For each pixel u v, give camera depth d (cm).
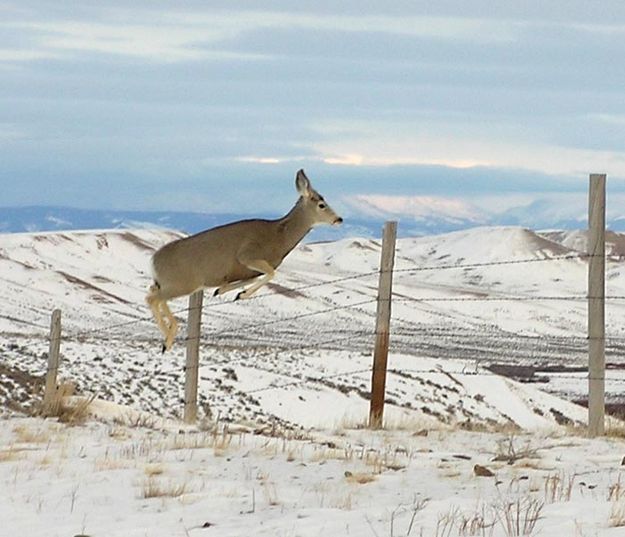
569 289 18075
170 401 4641
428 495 1591
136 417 2625
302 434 2278
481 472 1744
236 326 10981
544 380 6372
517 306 14538
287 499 1574
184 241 2716
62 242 18262
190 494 1622
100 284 14900
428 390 5525
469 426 2520
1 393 3616
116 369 5288
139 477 1759
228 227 2716
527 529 1293
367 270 19800
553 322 13225
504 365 7169
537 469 1809
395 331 10331
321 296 14038
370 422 2525
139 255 18625
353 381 5734
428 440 2225
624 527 1278
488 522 1356
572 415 5225
